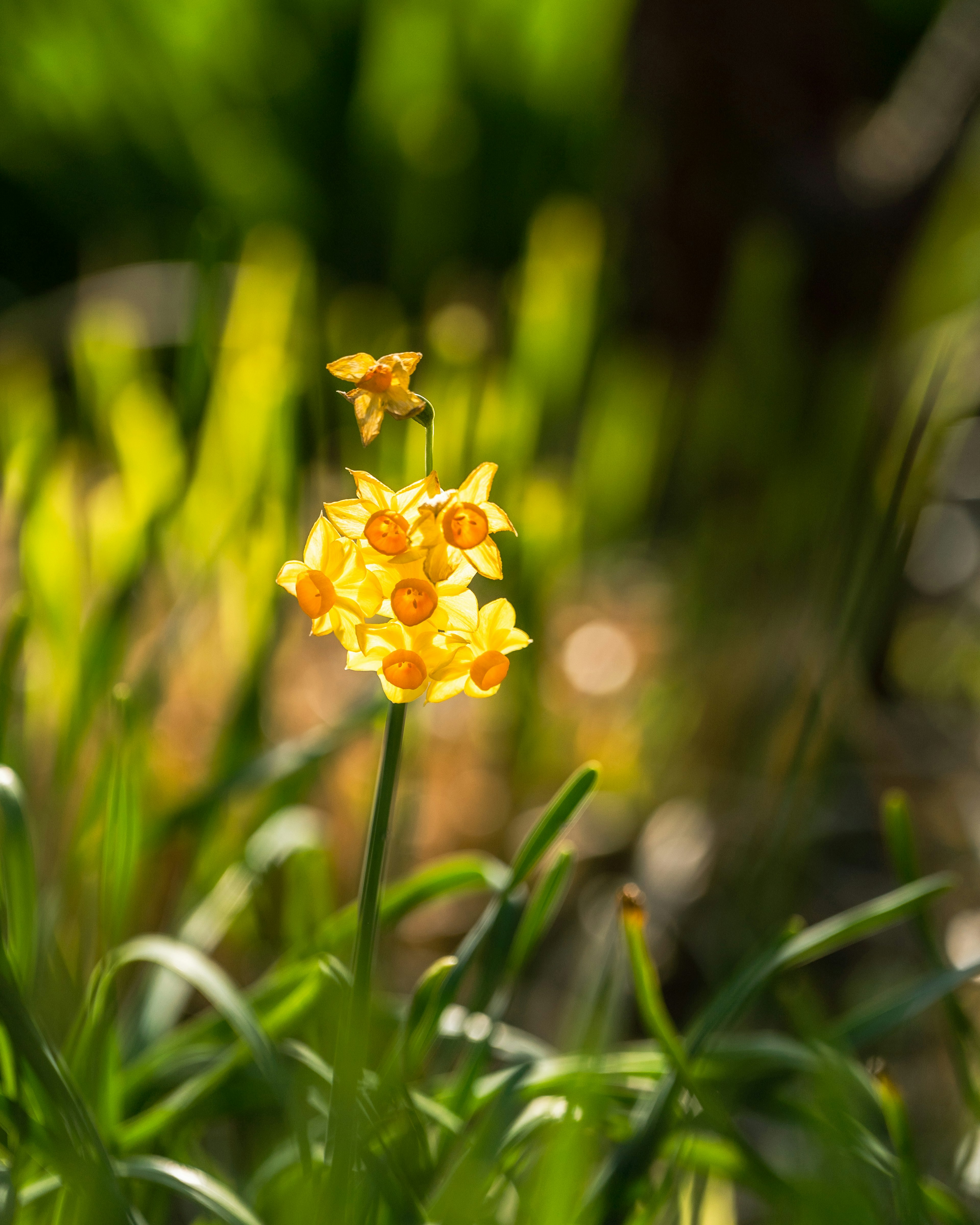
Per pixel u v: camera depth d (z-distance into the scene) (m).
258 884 1.49
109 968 1.30
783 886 1.62
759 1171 1.25
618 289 3.72
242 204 4.78
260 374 2.04
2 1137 1.27
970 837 2.28
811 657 1.88
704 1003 1.78
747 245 3.26
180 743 2.12
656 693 2.51
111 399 2.24
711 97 3.40
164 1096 1.37
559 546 2.30
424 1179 1.25
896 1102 1.24
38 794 1.82
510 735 2.26
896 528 1.58
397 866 1.99
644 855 2.11
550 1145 1.27
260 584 1.77
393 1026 1.37
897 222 3.21
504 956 1.33
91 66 4.83
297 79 4.90
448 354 2.36
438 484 1.11
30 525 1.72
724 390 3.23
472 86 4.83
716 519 3.10
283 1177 1.29
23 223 5.29
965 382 1.95
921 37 4.73
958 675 3.06
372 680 1.97
